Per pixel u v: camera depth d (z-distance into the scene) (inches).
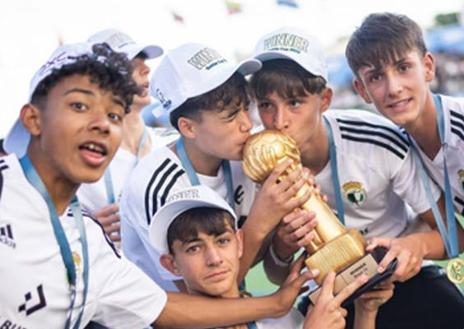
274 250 125.9
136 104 147.4
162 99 122.3
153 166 122.9
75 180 92.0
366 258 113.0
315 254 114.3
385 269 112.6
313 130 121.7
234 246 115.8
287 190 115.0
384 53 121.7
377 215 135.1
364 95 128.6
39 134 92.3
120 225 132.5
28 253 91.3
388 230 137.7
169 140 153.9
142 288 107.6
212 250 114.0
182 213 115.3
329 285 111.6
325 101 125.3
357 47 124.9
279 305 114.7
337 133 129.2
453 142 129.5
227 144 116.6
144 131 149.8
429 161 132.1
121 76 93.1
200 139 118.1
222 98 114.8
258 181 117.6
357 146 129.0
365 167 129.2
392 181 131.6
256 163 115.0
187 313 112.0
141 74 148.3
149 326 111.4
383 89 123.2
